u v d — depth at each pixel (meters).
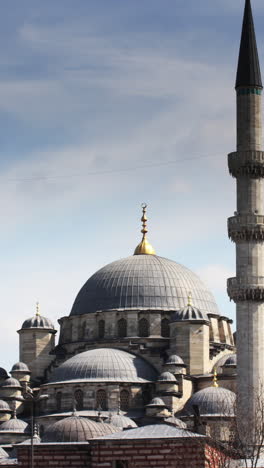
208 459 121.00
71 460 125.88
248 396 158.38
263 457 136.88
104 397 195.00
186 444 120.19
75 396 195.25
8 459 163.62
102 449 121.44
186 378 196.75
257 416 145.25
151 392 197.00
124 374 197.75
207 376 198.12
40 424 190.50
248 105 164.62
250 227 162.12
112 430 143.00
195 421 149.12
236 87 165.75
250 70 165.00
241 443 136.38
